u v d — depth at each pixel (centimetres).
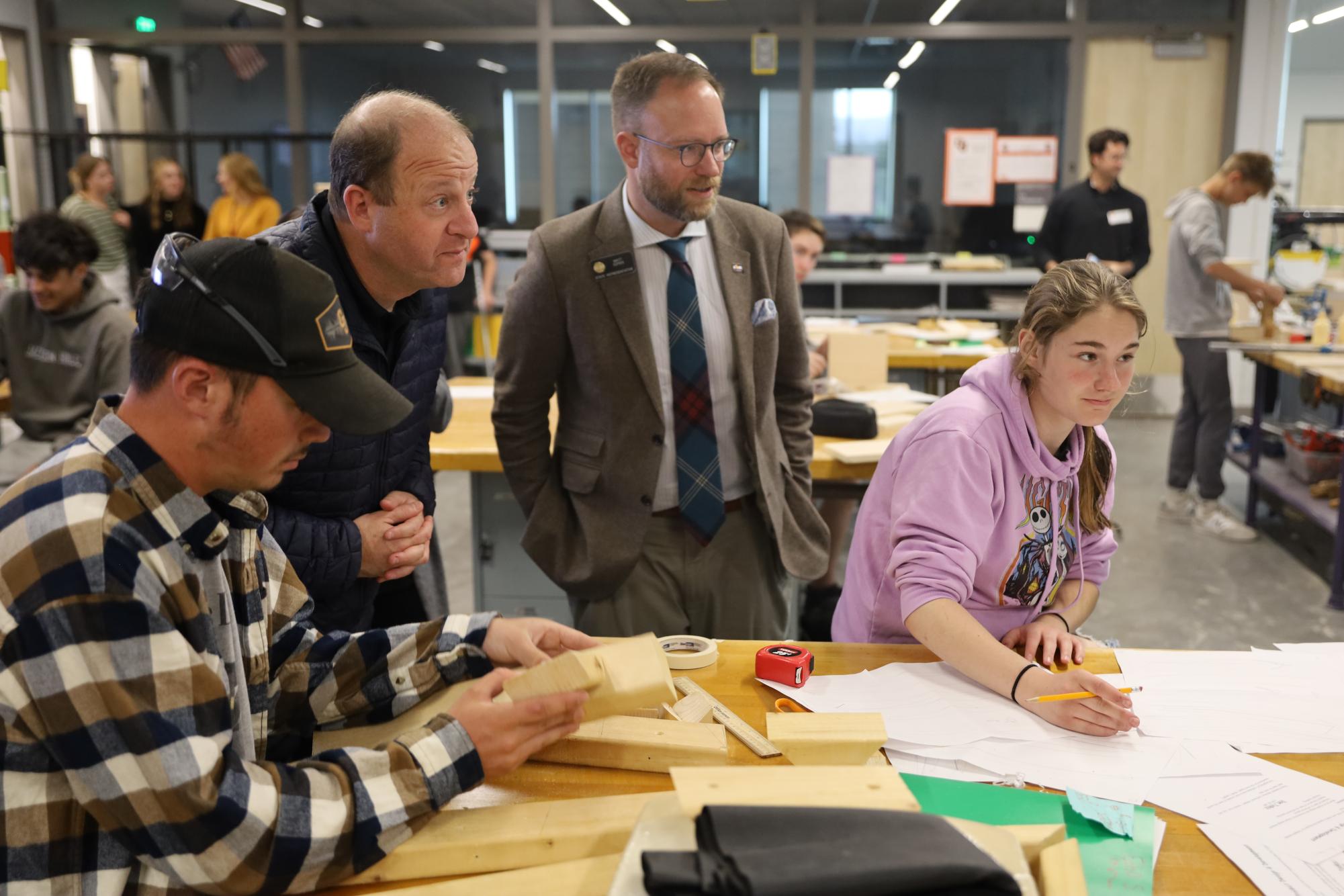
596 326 203
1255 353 461
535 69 745
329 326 93
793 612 300
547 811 108
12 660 86
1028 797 113
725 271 207
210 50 750
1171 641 361
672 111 188
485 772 105
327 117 759
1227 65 693
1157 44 691
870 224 746
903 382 466
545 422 219
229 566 109
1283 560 439
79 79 754
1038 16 706
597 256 202
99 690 86
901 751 125
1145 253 560
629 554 209
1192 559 442
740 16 726
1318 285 528
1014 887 81
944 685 140
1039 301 146
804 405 229
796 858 81
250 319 89
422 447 187
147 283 92
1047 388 146
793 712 129
